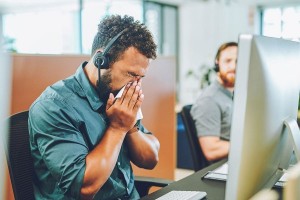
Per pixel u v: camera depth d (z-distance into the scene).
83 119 1.23
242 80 0.74
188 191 1.21
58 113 1.17
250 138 0.79
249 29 7.74
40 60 1.84
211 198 1.19
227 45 2.06
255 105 0.78
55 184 1.18
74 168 1.11
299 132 1.03
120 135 1.23
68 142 1.14
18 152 1.19
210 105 1.97
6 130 1.15
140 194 1.54
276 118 0.93
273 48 0.86
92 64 1.27
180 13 7.82
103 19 1.30
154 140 1.50
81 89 1.26
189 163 4.07
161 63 2.51
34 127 1.17
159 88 2.50
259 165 0.88
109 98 1.25
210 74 6.44
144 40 1.28
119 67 1.26
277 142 0.99
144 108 2.40
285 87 0.97
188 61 7.82
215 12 7.46
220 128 1.98
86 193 1.12
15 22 5.54
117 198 1.33
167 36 7.77
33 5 5.89
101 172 1.14
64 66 1.92
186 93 7.81
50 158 1.13
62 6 6.29
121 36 1.25
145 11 7.17
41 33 5.88
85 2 6.29
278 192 1.09
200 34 7.63
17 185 1.17
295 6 7.58
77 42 6.24
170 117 2.61
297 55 1.06
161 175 2.51
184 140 4.06
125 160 1.40
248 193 0.84
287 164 1.18
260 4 7.84
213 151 1.92
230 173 0.78
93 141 1.25
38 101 1.20
